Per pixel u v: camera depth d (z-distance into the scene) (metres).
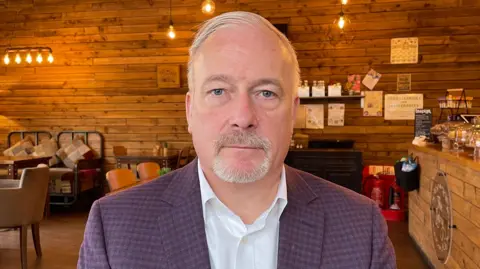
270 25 1.00
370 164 6.07
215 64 0.94
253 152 0.95
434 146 4.03
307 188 1.15
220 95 0.96
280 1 6.21
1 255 4.22
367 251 1.06
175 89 6.66
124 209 1.06
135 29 6.70
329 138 6.16
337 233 1.07
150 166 4.35
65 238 4.81
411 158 4.41
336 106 6.12
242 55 0.94
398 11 5.91
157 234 1.02
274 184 1.05
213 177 1.04
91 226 1.05
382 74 5.99
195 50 1.01
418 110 4.77
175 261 0.99
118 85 6.81
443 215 3.33
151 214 1.05
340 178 5.50
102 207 1.08
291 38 6.19
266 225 1.06
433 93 5.87
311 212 1.09
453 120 3.96
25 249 3.76
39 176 3.95
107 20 6.77
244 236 1.04
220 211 1.05
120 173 3.42
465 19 5.77
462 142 3.41
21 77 7.09
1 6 7.06
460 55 5.79
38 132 7.07
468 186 2.76
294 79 1.02
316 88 5.92
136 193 1.10
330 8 6.08
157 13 6.61
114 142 6.88
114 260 1.00
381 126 6.02
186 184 1.11
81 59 6.89
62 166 6.76
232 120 0.93
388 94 5.98
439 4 5.82
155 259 0.99
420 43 5.88
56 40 6.94
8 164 5.30
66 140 7.00
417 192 4.36
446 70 5.83
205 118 0.97
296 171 1.23
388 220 5.61
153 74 6.68
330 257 1.04
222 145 0.95
